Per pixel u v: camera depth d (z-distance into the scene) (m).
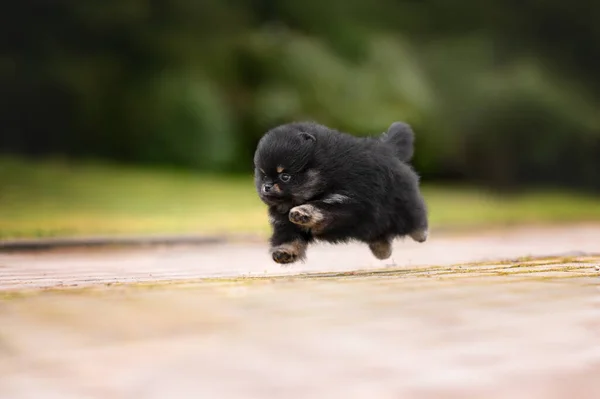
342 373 3.93
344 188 8.46
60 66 36.12
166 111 37.44
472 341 4.62
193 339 4.62
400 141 9.46
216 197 27.64
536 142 46.41
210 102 38.25
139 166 36.81
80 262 11.90
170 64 39.00
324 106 40.19
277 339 4.63
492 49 48.66
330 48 44.03
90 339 4.62
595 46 51.31
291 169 8.44
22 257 13.07
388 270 9.03
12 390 3.64
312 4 45.34
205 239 16.58
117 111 37.56
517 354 4.33
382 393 3.61
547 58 50.47
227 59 40.56
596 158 48.41
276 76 40.62
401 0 48.81
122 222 19.78
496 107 45.78
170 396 3.54
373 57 43.12
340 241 8.79
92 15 36.53
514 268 8.79
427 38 48.84
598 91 50.81
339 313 5.42
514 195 42.59
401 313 5.44
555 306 5.75
